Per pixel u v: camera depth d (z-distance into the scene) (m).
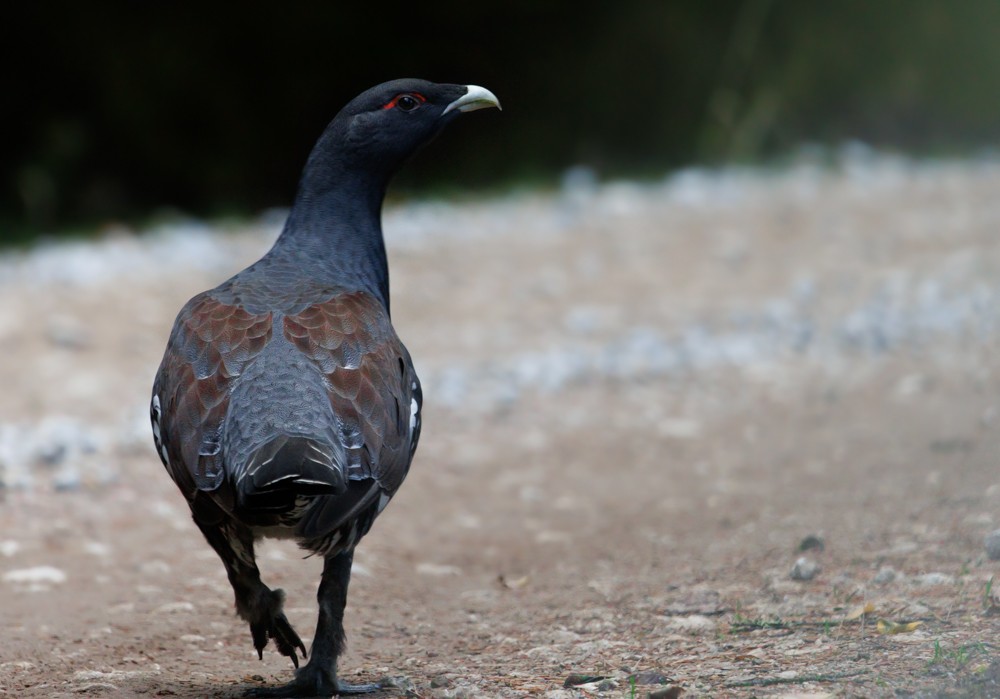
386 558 10.04
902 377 13.73
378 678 7.21
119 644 7.99
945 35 36.12
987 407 12.17
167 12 35.59
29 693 6.93
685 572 9.02
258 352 6.55
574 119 37.38
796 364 14.82
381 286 8.15
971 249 18.78
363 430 6.37
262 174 36.31
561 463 12.45
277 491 5.80
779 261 19.23
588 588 8.91
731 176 27.02
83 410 14.05
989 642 6.62
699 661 6.95
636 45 37.31
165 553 10.01
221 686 7.08
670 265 19.45
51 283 19.22
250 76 36.34
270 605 6.76
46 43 34.28
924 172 26.45
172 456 6.46
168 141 35.41
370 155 8.05
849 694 6.07
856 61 36.28
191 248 21.70
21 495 11.24
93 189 34.47
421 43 37.59
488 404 14.28
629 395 14.40
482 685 6.83
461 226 22.83
